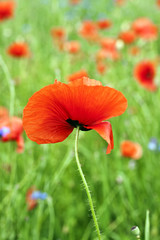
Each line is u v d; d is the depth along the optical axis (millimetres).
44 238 1065
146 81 1354
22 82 1494
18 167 1123
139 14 2807
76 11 2877
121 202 1112
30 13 2650
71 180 1143
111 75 1613
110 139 566
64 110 564
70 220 1102
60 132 584
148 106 1442
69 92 543
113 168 1205
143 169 1212
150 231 1067
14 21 2410
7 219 992
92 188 1136
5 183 1080
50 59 1789
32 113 552
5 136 1000
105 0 3174
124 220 1087
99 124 566
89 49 2012
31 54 1739
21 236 1012
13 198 1001
